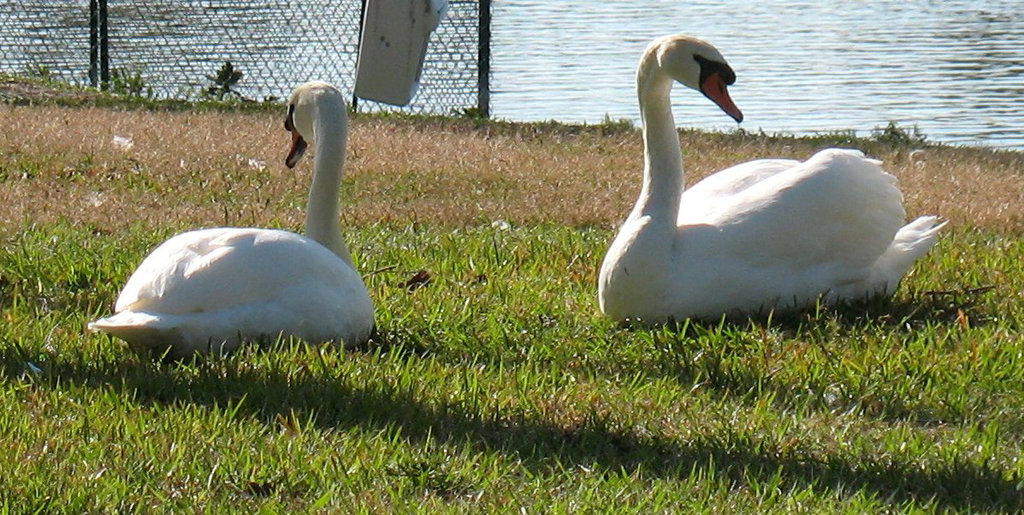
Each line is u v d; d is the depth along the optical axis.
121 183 16.59
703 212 11.01
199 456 7.56
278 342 9.18
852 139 22.97
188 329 8.94
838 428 8.52
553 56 35.41
